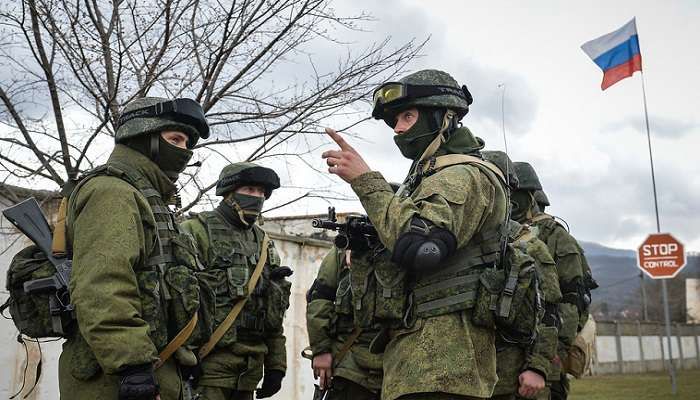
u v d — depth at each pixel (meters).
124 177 3.11
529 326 3.08
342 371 5.01
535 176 5.57
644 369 30.12
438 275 2.99
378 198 2.92
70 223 3.07
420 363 2.88
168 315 3.08
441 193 2.88
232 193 5.13
